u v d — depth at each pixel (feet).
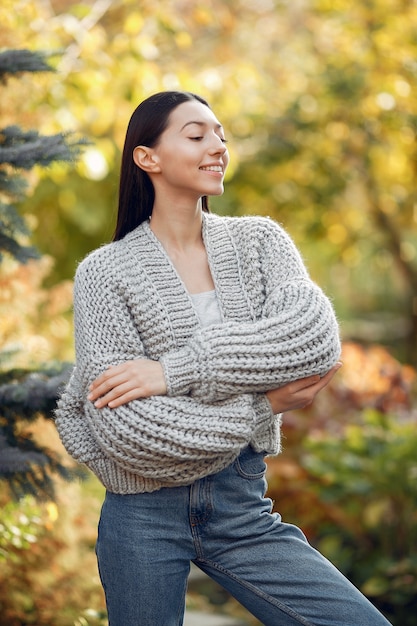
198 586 15.93
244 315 7.66
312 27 29.35
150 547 7.38
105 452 7.33
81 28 17.44
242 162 29.48
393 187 30.68
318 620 7.34
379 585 13.92
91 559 12.89
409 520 14.52
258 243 7.91
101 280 7.55
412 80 27.43
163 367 7.22
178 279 7.64
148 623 7.44
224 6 25.64
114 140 19.22
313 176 30.60
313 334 7.27
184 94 7.79
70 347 16.88
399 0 27.17
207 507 7.47
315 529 15.72
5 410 9.68
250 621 14.03
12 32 13.91
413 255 36.47
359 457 15.39
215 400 7.24
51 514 11.44
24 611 12.27
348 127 29.07
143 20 19.53
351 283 45.39
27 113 13.70
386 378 18.61
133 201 8.01
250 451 7.70
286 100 29.32
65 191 25.40
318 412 17.75
